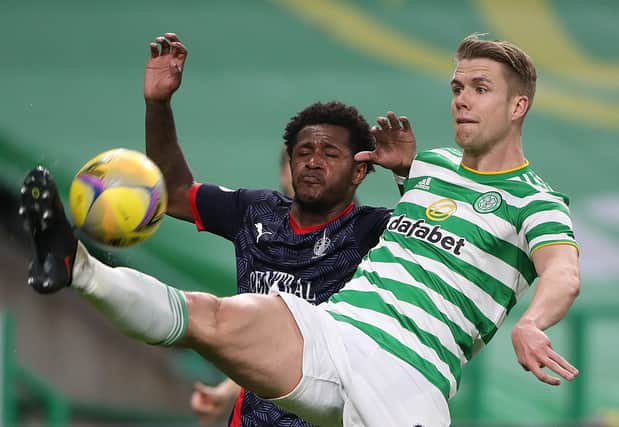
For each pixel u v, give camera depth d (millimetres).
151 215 15422
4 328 37000
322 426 18219
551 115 64938
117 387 47344
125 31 66250
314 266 19672
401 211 19000
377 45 68500
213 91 61844
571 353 41656
